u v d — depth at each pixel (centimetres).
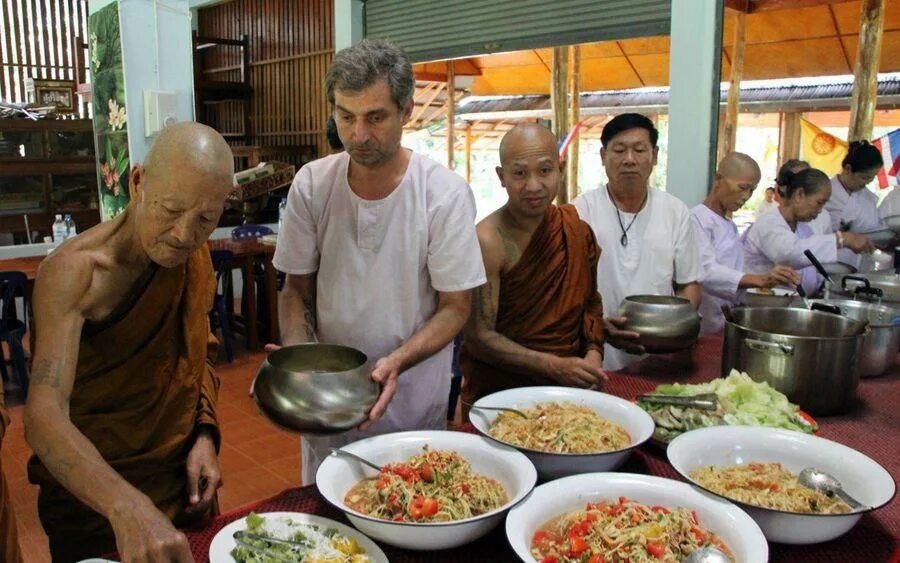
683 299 186
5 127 493
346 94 124
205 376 139
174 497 131
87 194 541
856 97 432
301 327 154
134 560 82
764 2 429
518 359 167
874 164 358
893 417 156
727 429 129
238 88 679
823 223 337
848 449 122
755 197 613
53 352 103
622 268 225
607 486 111
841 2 448
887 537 109
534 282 175
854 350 153
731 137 461
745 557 95
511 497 113
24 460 305
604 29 355
